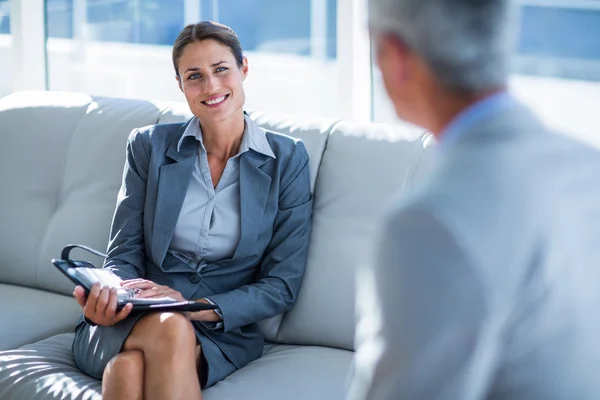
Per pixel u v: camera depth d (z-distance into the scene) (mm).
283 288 2686
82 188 3211
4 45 4125
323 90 3395
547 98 2936
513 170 985
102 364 2432
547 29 2893
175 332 2285
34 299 3092
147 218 2758
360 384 1024
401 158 2736
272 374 2480
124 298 2412
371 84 3340
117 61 3826
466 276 931
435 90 1029
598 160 1024
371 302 1023
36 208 3285
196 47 2668
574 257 978
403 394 949
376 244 1001
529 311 969
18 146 3369
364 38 3287
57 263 2467
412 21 999
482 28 985
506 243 952
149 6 3689
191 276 2711
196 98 2680
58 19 3965
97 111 3305
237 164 2754
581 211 992
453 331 929
